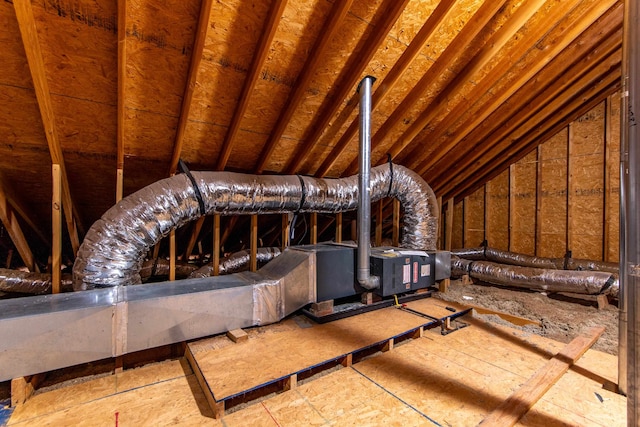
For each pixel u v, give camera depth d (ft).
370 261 9.39
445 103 9.68
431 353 7.01
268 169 10.94
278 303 7.80
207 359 6.16
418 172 13.19
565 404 5.26
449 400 5.30
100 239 7.08
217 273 10.19
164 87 7.10
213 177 8.50
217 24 6.31
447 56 8.41
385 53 7.97
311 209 10.46
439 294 11.80
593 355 7.02
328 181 10.65
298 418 4.87
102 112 7.22
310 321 8.25
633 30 4.14
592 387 5.76
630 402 4.13
